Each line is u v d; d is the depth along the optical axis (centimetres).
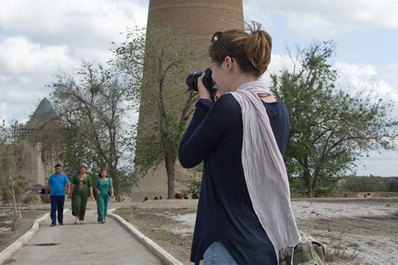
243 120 333
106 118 5281
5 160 2808
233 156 334
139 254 1328
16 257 1305
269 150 337
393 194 6125
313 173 4747
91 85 5344
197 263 339
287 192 336
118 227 2048
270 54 356
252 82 353
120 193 5344
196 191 4512
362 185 7569
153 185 4972
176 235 1877
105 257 1289
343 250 1509
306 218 2572
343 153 4697
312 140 4653
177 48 4312
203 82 367
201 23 4916
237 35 354
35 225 2006
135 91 4334
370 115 4562
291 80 4538
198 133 338
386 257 1464
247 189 333
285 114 357
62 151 5525
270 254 327
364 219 2547
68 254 1345
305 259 333
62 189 2141
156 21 5012
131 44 4262
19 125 3566
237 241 324
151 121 4416
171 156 4288
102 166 5269
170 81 4250
